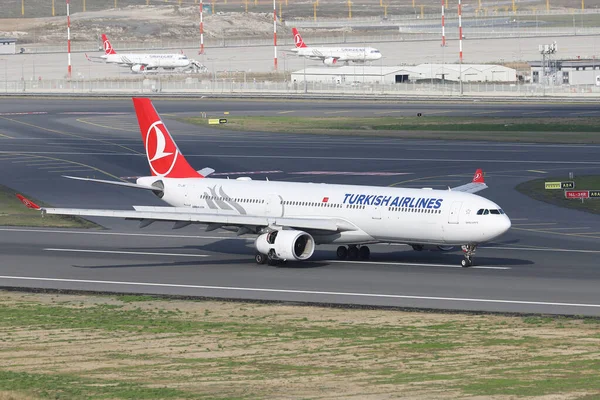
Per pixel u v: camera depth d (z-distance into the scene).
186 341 181.88
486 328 190.75
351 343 179.12
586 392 144.00
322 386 149.25
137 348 176.62
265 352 172.88
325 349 174.62
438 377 154.12
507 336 183.38
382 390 146.50
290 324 196.25
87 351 174.62
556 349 172.75
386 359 167.00
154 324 196.88
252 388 148.38
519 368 159.50
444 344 177.50
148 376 156.62
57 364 165.38
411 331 188.75
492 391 144.88
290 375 156.50
